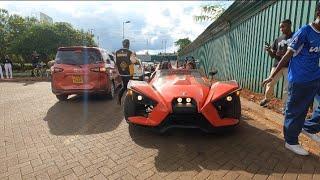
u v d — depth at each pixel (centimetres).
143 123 395
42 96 870
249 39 880
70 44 2722
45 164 316
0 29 2636
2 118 546
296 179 276
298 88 325
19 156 341
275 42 533
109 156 338
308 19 548
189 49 2723
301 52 324
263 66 768
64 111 616
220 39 1288
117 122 509
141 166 309
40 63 2006
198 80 478
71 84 706
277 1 680
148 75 639
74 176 286
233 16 1008
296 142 348
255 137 409
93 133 436
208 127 387
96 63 715
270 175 285
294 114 336
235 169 300
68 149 364
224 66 1210
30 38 2492
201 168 303
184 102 383
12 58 2948
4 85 1274
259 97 736
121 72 603
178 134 424
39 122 511
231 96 402
